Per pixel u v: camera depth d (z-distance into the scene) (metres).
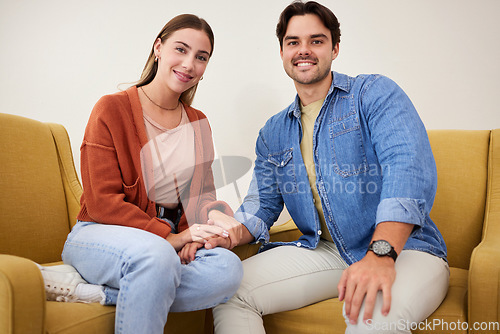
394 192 1.23
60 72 2.26
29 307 0.92
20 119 1.68
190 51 1.38
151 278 1.07
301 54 1.47
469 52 2.00
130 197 1.33
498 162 1.62
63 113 2.26
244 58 2.19
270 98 2.16
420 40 2.05
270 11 2.17
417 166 1.25
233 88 2.18
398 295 1.11
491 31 1.97
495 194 1.57
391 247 1.14
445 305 1.21
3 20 2.28
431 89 2.05
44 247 1.60
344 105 1.46
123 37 2.24
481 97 1.99
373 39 2.11
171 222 1.40
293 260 1.41
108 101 1.34
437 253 1.35
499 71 1.97
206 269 1.22
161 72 1.40
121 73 2.23
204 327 1.54
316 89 1.51
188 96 1.54
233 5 2.20
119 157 1.32
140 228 1.27
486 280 1.15
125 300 1.07
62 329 0.98
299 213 1.55
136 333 1.05
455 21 2.01
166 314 1.11
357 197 1.41
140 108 1.39
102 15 2.24
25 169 1.61
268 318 1.37
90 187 1.28
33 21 2.27
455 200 1.67
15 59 2.28
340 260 1.44
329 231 1.46
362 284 1.09
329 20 1.47
